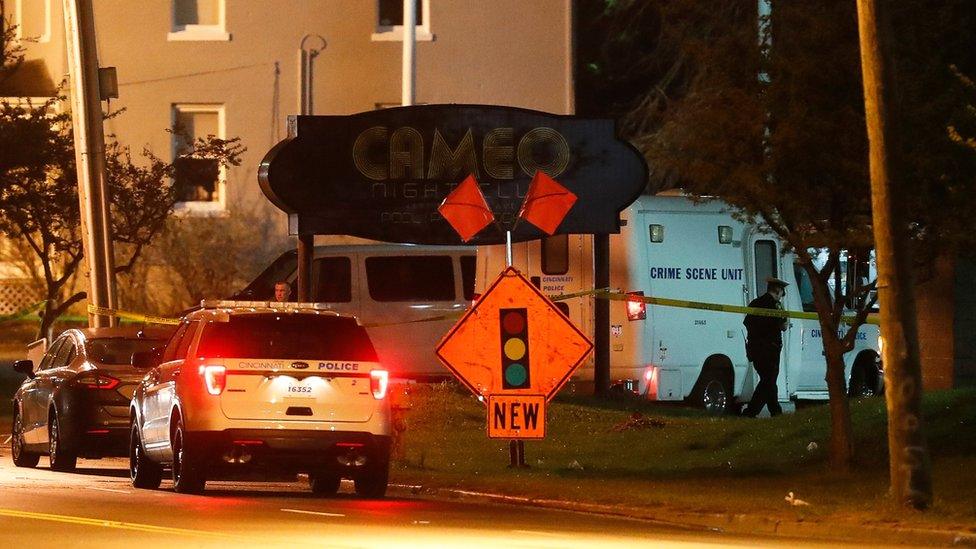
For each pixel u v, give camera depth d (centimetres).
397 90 12988
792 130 5962
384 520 5091
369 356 6009
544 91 13062
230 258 12731
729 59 6234
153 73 12912
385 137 8256
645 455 7231
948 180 5944
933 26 6044
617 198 8500
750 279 9525
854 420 7125
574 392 9050
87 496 5781
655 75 14350
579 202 8462
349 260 9119
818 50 6072
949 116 5897
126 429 6969
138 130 12900
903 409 5284
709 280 9344
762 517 5206
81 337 7256
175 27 12975
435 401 8381
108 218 8712
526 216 6988
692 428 7712
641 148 12875
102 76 8756
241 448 5809
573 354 6581
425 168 8281
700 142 6225
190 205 12850
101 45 12900
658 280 9144
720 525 5275
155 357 6494
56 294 11538
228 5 12950
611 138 8494
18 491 5984
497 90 13025
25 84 13025
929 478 5300
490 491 6075
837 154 6050
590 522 5275
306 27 12988
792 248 6462
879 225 5288
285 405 5862
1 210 10494
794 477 6338
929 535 4853
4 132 10188
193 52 12938
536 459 7212
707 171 6212
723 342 9388
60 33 12825
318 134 8225
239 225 12812
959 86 5928
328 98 12988
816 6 6225
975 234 5944
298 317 6006
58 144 10362
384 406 5988
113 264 8725
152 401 6262
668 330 9144
